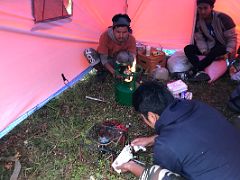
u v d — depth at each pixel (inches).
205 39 149.8
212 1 141.0
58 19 124.5
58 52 131.6
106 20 149.8
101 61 143.6
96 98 135.2
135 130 120.6
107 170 104.3
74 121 122.6
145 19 155.6
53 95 132.6
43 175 103.0
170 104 76.5
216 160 70.9
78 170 104.3
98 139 113.3
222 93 141.9
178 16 152.9
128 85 128.1
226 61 152.6
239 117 105.7
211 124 74.4
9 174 102.4
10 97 116.5
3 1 103.4
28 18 113.0
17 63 115.5
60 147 112.2
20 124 121.0
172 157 72.8
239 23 154.4
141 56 149.8
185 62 150.8
